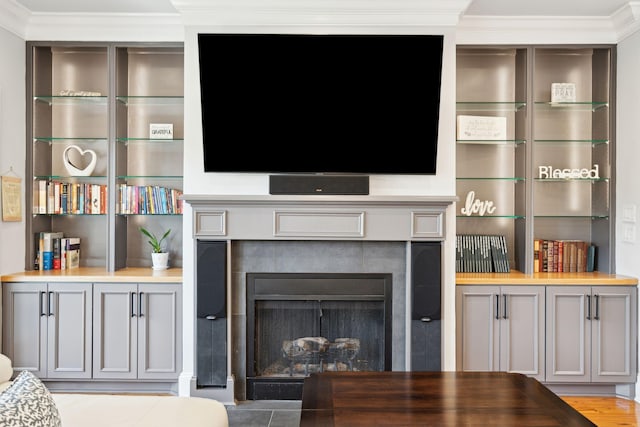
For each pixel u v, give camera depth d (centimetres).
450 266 374
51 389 388
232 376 372
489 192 437
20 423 137
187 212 375
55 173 436
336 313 386
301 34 366
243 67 366
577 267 420
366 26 371
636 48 382
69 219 439
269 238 366
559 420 197
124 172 427
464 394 227
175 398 235
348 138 372
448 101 376
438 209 367
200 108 375
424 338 370
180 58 438
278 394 375
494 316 382
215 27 371
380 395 226
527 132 410
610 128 412
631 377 382
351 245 377
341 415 201
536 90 436
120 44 408
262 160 372
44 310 382
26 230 410
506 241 438
